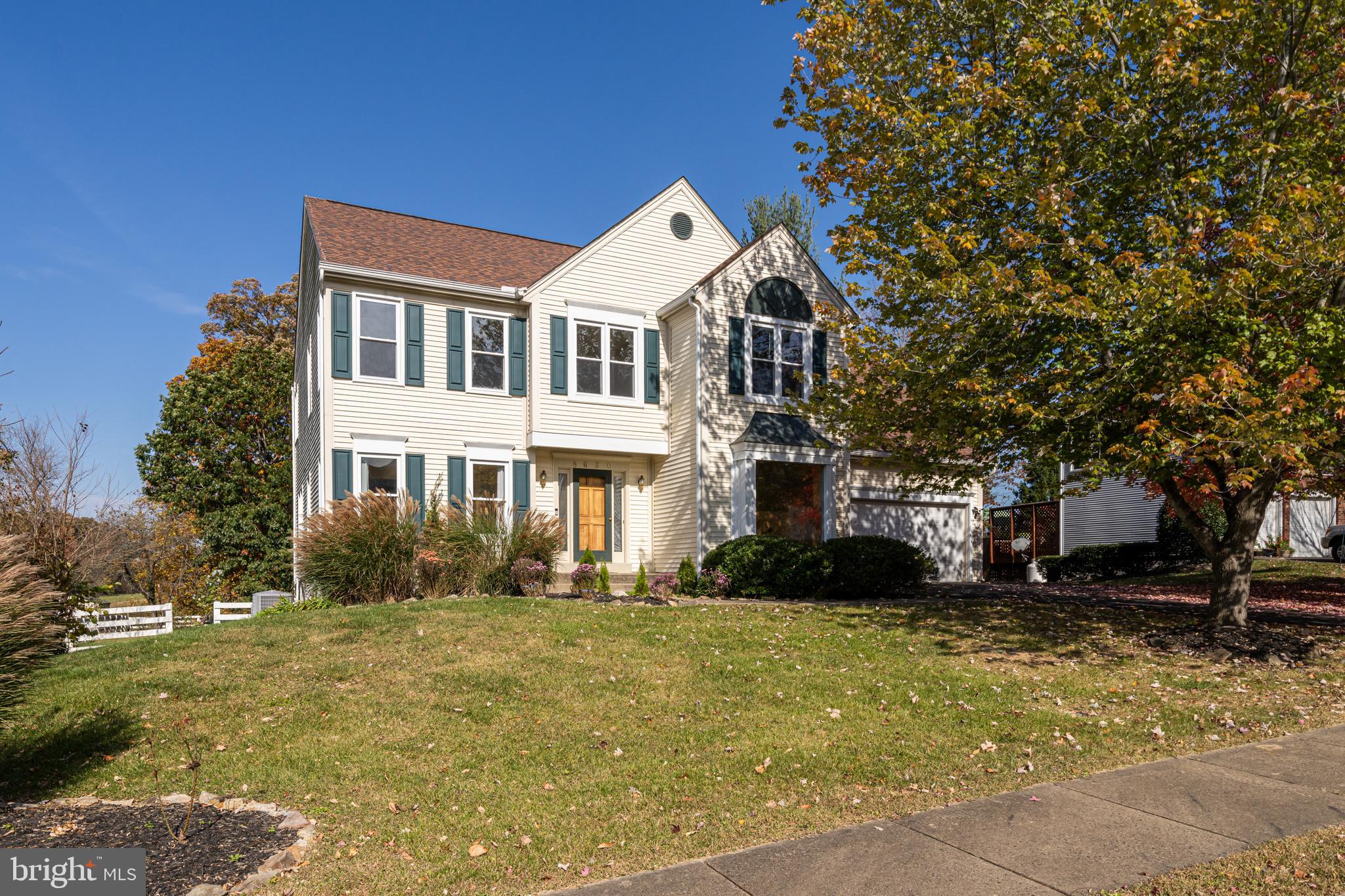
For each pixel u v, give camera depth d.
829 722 7.91
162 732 7.62
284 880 4.81
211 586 26.72
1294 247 8.57
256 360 30.61
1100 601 14.72
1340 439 10.17
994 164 10.96
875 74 11.37
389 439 17.00
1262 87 10.01
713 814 5.78
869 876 4.63
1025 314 9.91
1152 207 10.77
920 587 16.19
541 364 18.28
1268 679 9.30
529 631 10.92
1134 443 10.25
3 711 5.91
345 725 7.80
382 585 13.95
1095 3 9.86
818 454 18.83
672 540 19.06
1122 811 5.52
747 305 19.03
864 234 11.38
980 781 6.34
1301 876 4.45
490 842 5.40
